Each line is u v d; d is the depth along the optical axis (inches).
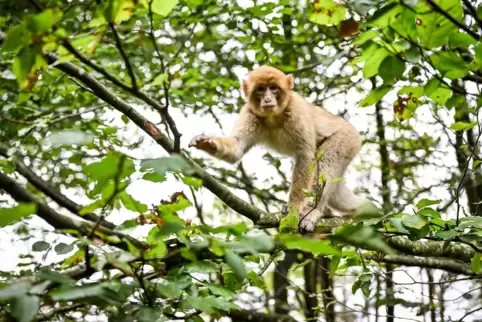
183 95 403.9
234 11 434.0
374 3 189.8
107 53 291.1
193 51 518.6
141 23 343.0
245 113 422.0
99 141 341.7
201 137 341.4
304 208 371.9
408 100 271.3
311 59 560.7
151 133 280.4
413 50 208.1
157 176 167.0
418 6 204.5
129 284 174.4
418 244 350.9
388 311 439.2
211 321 320.5
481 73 228.5
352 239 161.0
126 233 185.9
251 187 573.3
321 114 448.8
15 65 170.2
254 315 489.4
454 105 231.3
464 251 356.8
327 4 210.7
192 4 375.2
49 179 439.5
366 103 231.1
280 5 439.2
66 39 171.5
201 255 204.2
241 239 169.6
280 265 483.2
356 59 224.4
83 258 198.8
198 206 468.4
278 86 415.5
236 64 554.3
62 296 147.2
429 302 414.6
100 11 183.2
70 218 251.4
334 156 427.2
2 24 361.4
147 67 423.2
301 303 538.6
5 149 307.7
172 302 206.1
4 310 177.3
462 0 210.5
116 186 151.7
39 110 371.6
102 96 281.1
